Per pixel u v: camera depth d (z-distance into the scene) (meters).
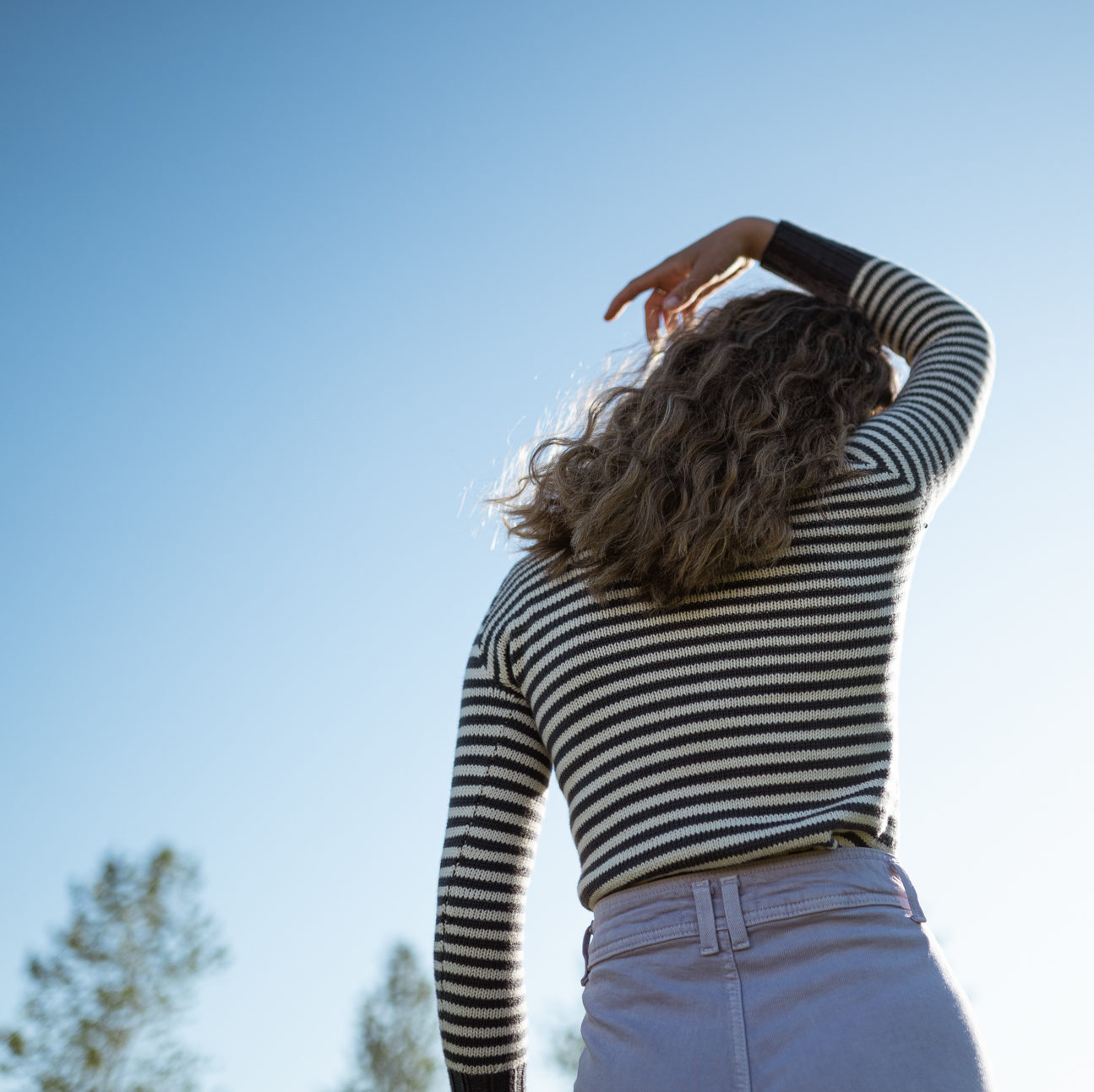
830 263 1.51
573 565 1.08
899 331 1.43
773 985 0.89
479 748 1.11
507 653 1.09
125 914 16.62
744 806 0.95
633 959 0.93
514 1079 1.09
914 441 1.17
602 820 0.98
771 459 1.09
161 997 16.31
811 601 1.04
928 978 0.90
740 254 1.65
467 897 1.08
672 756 0.97
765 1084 0.84
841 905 0.92
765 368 1.23
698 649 1.01
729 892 0.92
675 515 1.05
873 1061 0.84
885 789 0.99
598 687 1.02
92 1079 15.41
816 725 0.99
